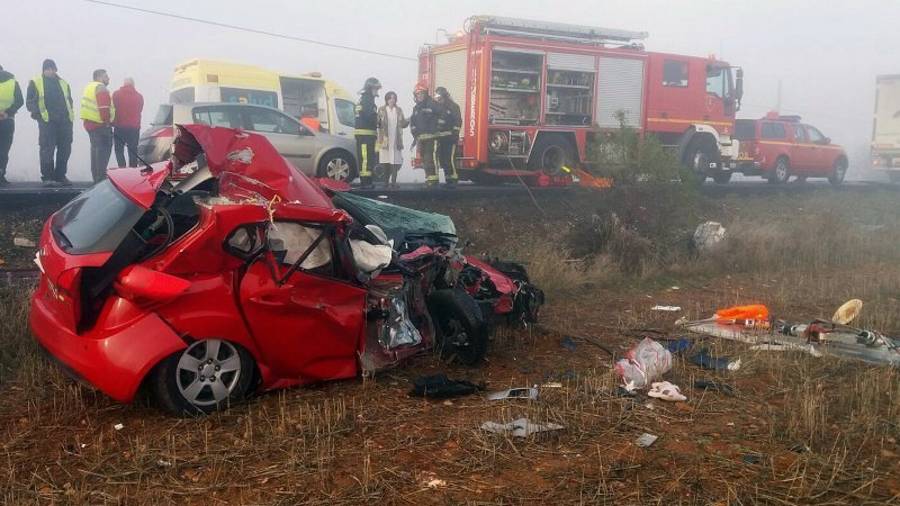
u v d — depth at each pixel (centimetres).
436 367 612
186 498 379
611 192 1231
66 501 374
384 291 589
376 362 575
